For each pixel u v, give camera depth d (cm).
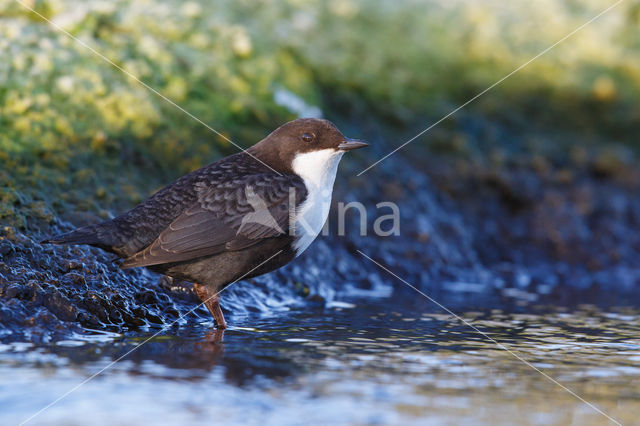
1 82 1421
